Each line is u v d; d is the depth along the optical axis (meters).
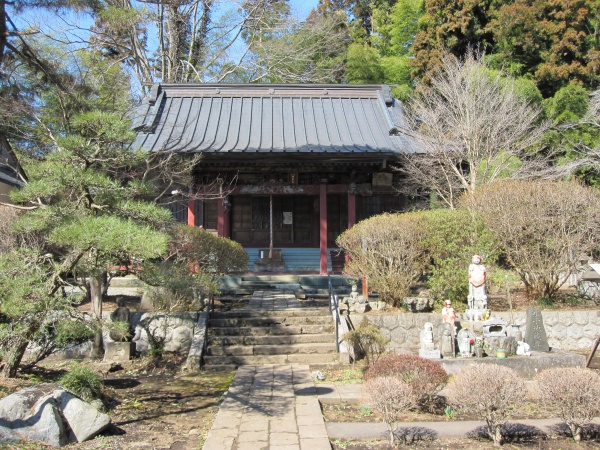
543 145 21.50
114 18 18.70
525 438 6.76
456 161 19.19
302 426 7.11
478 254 12.53
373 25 37.00
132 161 8.50
